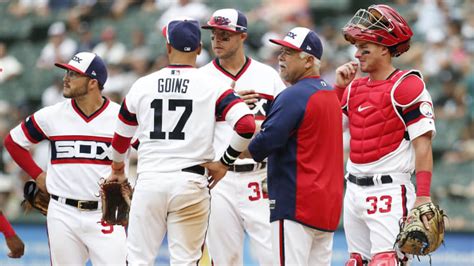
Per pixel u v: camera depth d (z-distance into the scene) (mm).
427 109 25000
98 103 29078
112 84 59188
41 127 29047
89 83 28672
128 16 69375
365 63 25938
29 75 67312
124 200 27375
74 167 28672
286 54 25219
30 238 47188
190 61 25172
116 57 63312
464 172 52719
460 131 54688
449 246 43656
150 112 24812
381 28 25609
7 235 29906
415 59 58750
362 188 25984
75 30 70125
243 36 29719
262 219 29609
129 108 25203
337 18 65812
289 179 24578
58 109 29047
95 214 28797
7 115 63438
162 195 24594
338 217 25234
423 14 61562
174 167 24578
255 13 65312
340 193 25234
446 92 56250
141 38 65125
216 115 25000
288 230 24531
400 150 25484
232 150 24641
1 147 58062
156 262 43844
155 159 24750
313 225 24547
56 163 28906
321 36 60812
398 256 25672
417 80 25250
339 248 43781
